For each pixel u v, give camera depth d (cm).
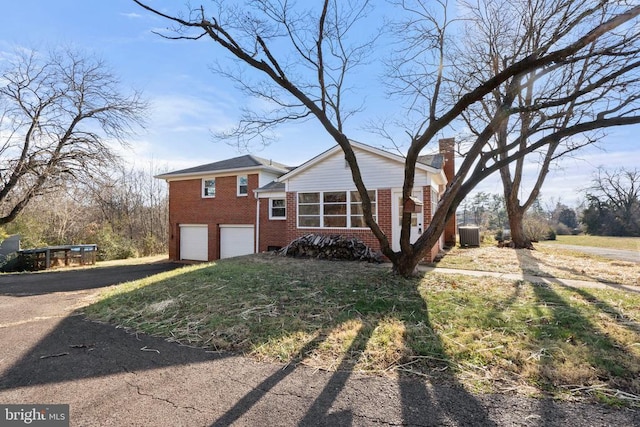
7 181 1209
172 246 1711
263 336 377
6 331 421
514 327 389
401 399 248
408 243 675
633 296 538
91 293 685
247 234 1548
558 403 240
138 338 388
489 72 774
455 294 545
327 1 593
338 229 1143
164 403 247
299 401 248
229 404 245
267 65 586
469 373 286
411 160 624
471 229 1596
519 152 604
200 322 430
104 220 2341
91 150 1305
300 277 696
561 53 441
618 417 222
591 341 347
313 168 1186
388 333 375
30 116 1209
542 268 854
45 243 1839
